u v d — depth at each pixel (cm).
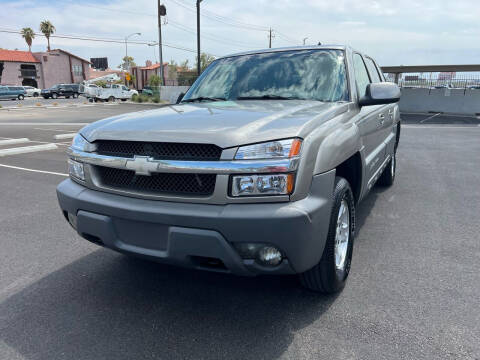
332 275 277
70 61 6794
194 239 233
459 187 619
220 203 231
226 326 261
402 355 229
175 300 295
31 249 394
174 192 245
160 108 346
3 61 5903
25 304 292
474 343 239
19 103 3678
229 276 331
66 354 237
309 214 232
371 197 565
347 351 234
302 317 270
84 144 282
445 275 327
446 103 2519
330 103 332
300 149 236
